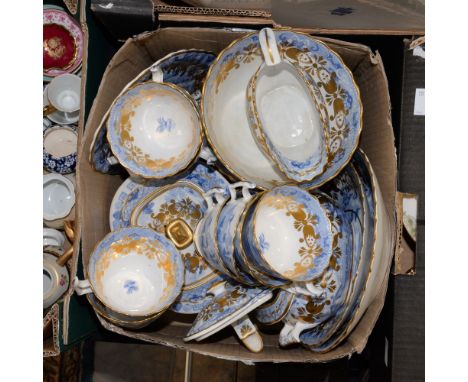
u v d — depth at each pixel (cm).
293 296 88
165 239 95
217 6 103
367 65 93
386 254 83
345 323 82
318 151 90
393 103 102
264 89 95
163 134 98
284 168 87
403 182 93
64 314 87
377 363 107
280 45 90
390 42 99
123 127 96
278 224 88
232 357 87
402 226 91
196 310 101
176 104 98
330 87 91
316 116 90
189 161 96
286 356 87
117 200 103
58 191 119
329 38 94
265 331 105
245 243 80
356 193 88
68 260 111
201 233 95
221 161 93
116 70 96
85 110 97
